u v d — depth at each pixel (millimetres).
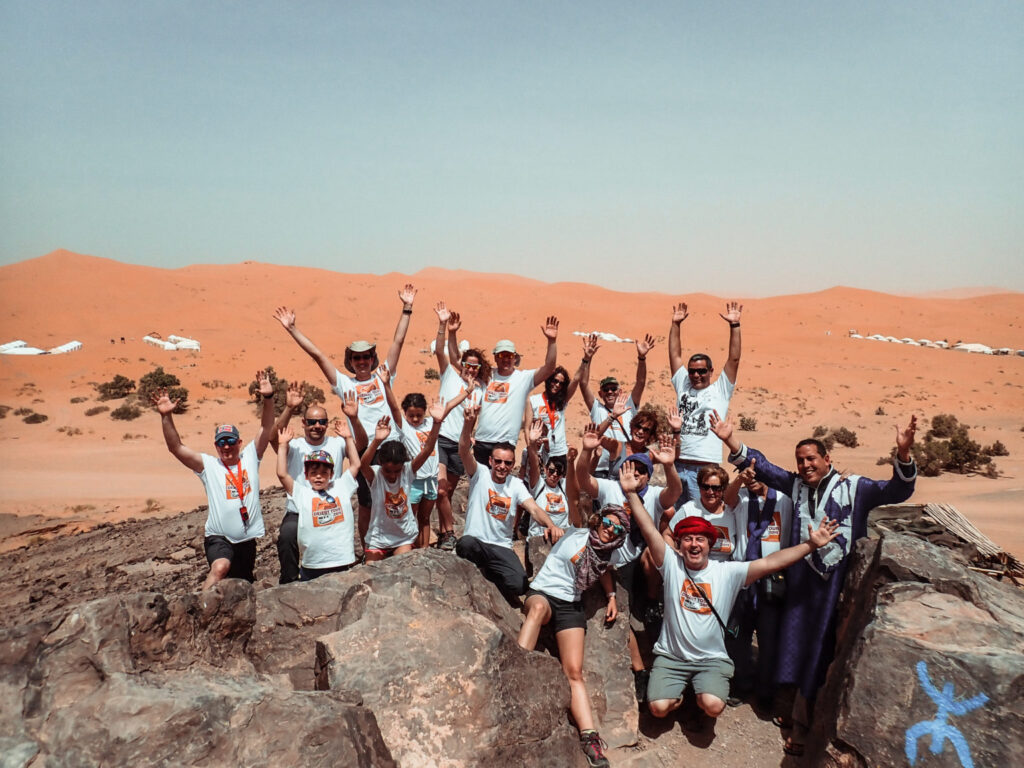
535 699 5477
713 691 5914
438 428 7762
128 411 53688
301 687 6094
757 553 6551
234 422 52938
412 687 5109
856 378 87125
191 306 115875
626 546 6824
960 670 4801
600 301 157000
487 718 5094
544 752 5316
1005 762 4445
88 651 4621
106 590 11266
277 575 10445
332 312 127562
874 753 4727
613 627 6691
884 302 174000
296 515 7980
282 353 87938
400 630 5539
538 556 7523
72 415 54812
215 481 7504
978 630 5223
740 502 6758
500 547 7309
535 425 8156
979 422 63531
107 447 45625
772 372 90125
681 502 8164
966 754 4520
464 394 7633
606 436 9281
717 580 6051
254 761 4230
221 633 5480
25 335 91625
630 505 6281
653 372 89250
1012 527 25391
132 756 4168
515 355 9203
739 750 6137
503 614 6750
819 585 6195
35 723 4285
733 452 6703
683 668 6129
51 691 4418
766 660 6438
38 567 14586
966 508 29781
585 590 6617
